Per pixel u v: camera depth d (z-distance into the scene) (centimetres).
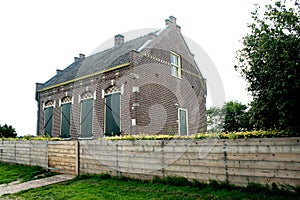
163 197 463
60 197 514
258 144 450
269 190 426
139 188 539
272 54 393
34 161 938
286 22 392
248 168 458
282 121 395
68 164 795
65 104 1345
